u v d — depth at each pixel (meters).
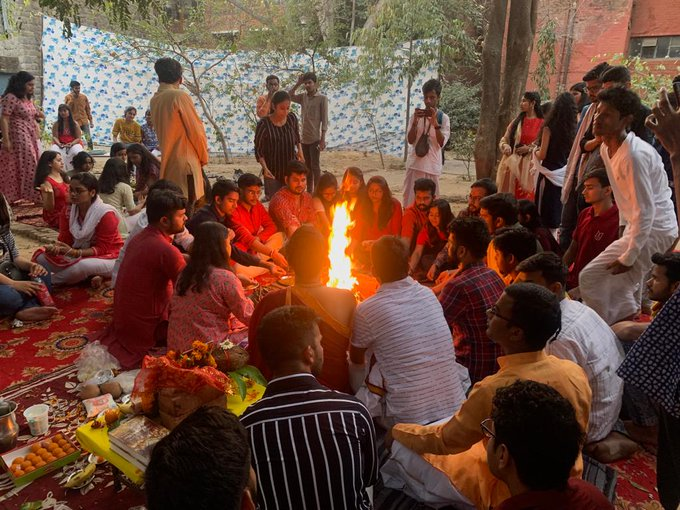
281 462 1.76
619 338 3.34
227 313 3.36
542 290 2.14
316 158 8.39
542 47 12.11
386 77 12.62
